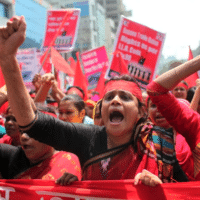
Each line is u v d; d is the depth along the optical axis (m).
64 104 2.74
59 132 1.50
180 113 1.51
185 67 1.47
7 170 2.04
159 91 1.50
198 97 2.01
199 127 1.51
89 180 1.56
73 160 1.96
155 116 2.05
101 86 4.56
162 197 1.46
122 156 1.54
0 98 1.81
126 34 3.93
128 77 1.67
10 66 1.34
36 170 1.92
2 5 22.56
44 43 5.06
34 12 28.14
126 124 1.56
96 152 1.56
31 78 8.60
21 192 1.74
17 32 1.31
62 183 1.63
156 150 1.61
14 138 2.63
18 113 1.41
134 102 1.59
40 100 2.80
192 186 1.44
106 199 1.52
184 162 1.70
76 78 4.60
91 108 4.10
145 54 3.90
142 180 1.40
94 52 6.04
